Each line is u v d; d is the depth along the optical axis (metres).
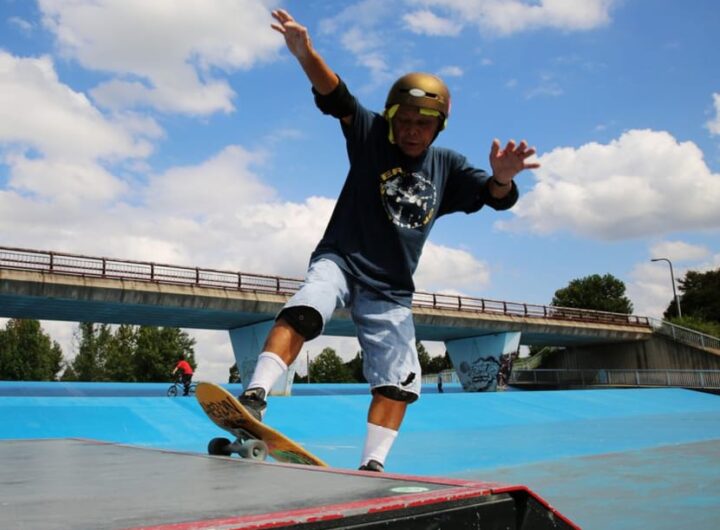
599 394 26.45
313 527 0.96
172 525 0.88
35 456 2.41
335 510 0.99
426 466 9.30
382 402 2.85
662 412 23.20
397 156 2.99
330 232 3.01
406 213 2.97
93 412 14.98
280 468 1.64
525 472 8.33
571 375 41.06
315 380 72.31
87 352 56.56
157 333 54.88
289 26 2.66
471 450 11.40
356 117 2.98
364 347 2.94
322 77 2.81
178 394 22.72
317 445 12.88
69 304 21.06
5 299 19.78
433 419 17.88
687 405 26.34
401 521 1.06
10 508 1.07
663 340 37.69
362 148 2.99
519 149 2.86
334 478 1.39
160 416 15.30
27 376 51.38
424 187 3.01
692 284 63.66
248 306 23.47
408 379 2.87
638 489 6.75
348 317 26.36
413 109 2.84
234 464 1.83
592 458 9.91
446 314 29.98
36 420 13.89
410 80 2.86
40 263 19.52
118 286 20.77
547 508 1.29
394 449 11.70
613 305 66.69
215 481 1.39
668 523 4.93
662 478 7.59
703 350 35.31
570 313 36.03
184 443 13.21
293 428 15.35
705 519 5.06
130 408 15.70
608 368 40.34
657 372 36.28
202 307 22.47
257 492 1.20
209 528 0.87
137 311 22.83
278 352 2.55
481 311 31.67
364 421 16.91
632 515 5.27
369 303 2.92
